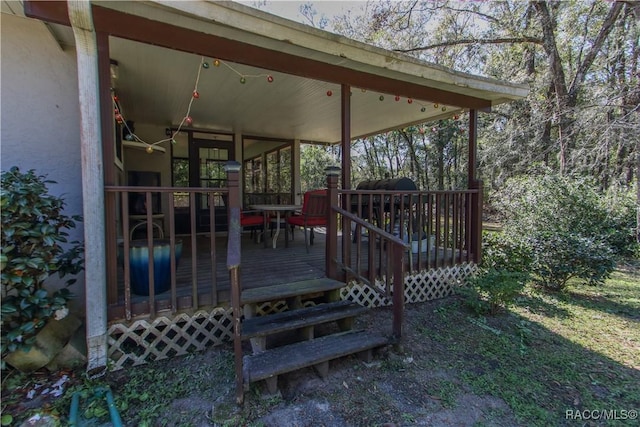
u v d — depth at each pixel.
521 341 2.99
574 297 4.35
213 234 2.61
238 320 1.95
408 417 1.95
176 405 2.00
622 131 6.67
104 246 2.30
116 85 3.89
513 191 6.43
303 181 19.05
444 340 2.96
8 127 2.78
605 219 5.98
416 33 10.18
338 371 2.39
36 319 2.21
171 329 2.63
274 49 2.82
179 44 2.47
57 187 2.95
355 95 4.37
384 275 3.69
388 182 5.12
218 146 6.64
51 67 2.90
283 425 1.85
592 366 2.60
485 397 2.17
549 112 8.67
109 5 2.16
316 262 3.83
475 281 3.78
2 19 2.73
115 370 2.33
